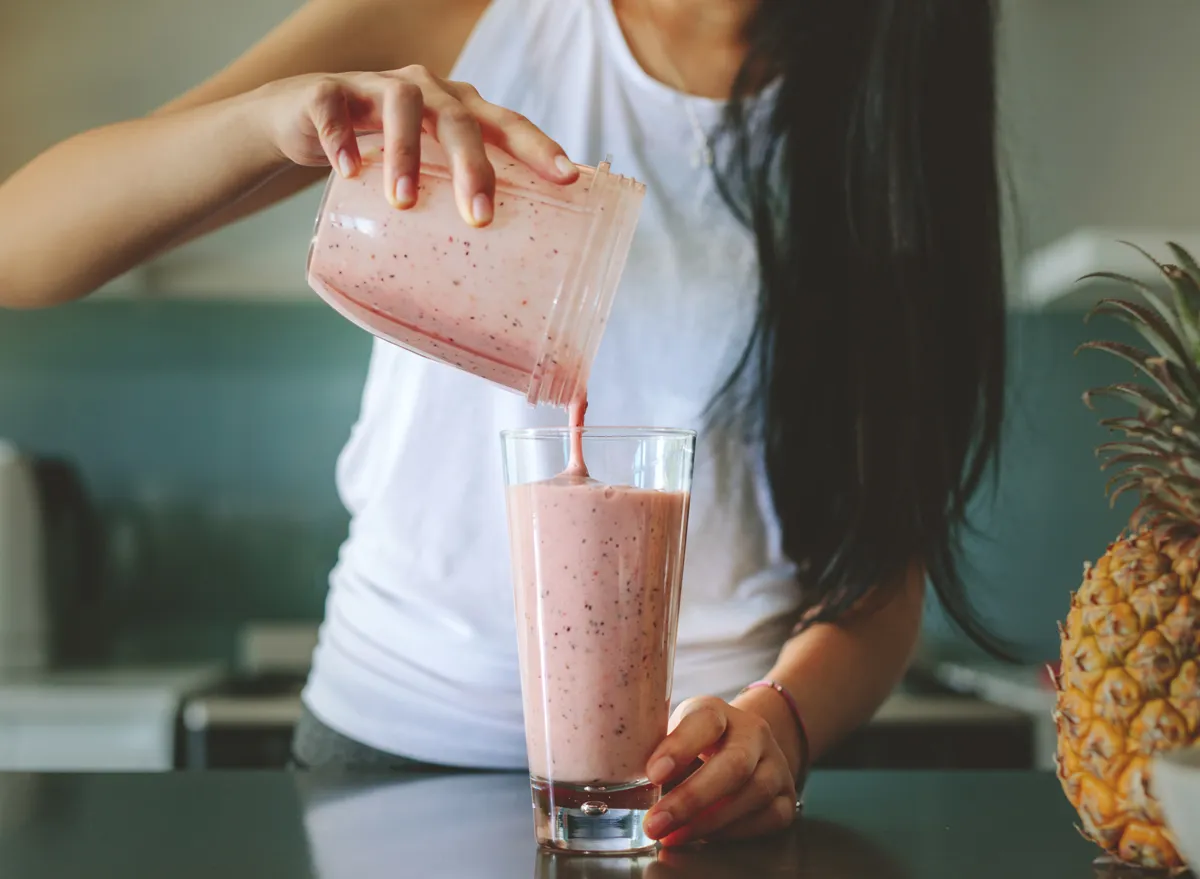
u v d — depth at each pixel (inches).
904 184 41.6
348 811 31.7
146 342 127.0
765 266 42.1
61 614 124.5
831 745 37.5
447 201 28.3
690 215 44.5
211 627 126.3
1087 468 117.0
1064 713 25.7
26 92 117.8
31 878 24.9
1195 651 23.8
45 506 123.6
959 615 43.5
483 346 28.6
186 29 117.5
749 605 43.6
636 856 27.0
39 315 126.3
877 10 41.5
